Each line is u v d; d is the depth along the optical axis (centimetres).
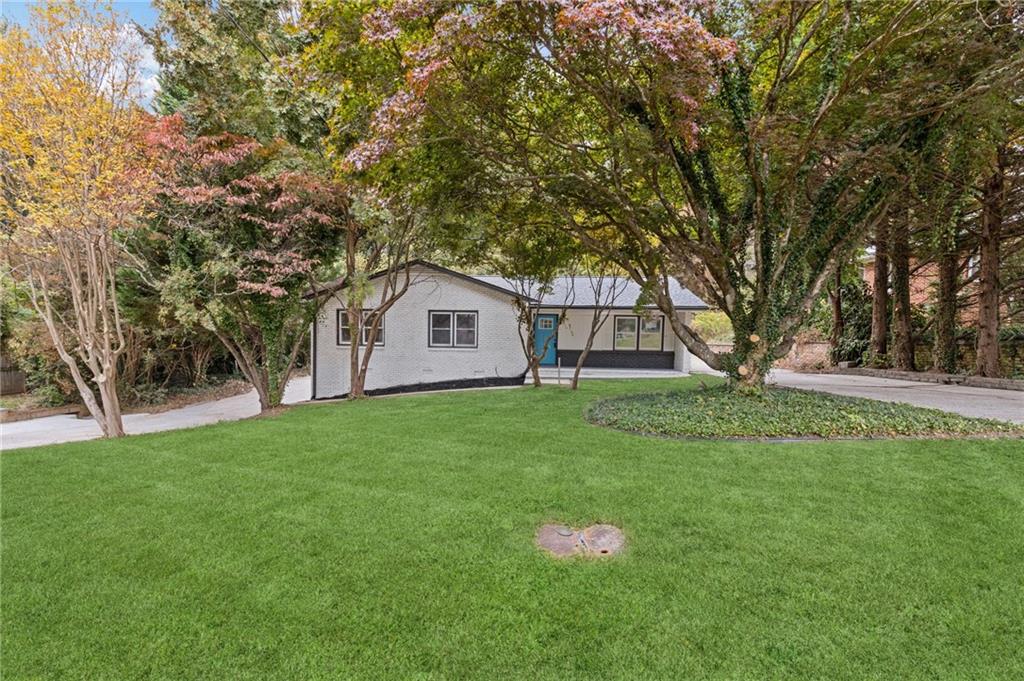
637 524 355
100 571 310
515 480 450
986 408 762
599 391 1088
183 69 916
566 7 420
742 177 762
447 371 1379
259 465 519
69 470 517
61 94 659
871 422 602
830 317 1900
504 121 637
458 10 484
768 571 293
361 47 572
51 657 237
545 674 221
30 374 1335
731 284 756
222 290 955
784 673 218
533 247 1066
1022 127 740
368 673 223
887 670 219
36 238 722
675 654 230
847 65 607
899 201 902
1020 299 1388
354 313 1130
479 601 272
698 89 488
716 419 632
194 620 262
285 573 304
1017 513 357
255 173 916
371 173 673
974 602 263
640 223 793
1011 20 576
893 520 352
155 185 769
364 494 425
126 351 1305
